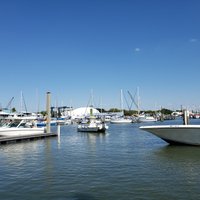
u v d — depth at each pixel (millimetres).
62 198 10898
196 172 15047
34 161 19438
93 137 42438
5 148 27922
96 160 19453
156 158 19953
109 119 112875
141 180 13406
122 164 17672
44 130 44312
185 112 31297
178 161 18578
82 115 120125
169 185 12484
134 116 119438
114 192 11547
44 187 12445
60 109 125000
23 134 40156
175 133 25469
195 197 10805
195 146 25641
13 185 12836
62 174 14953
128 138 38812
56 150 25953
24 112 92500
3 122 41156
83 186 12508
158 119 122562
